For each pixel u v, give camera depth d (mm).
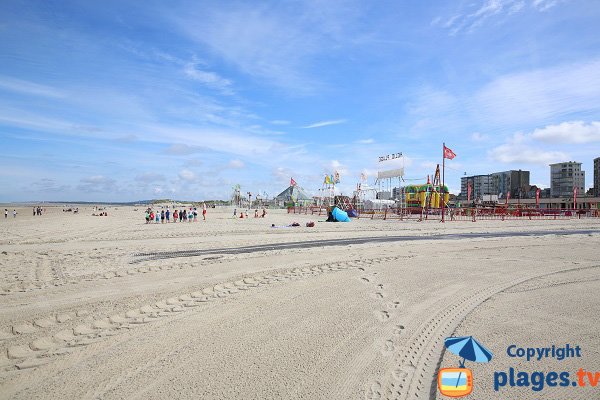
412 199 61250
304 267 11500
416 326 6172
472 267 11383
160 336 5793
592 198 76938
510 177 140375
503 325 6152
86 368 4707
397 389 4152
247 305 7457
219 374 4523
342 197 63062
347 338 5676
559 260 12633
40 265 12141
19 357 5051
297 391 4117
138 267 11609
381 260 12758
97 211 94562
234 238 21078
